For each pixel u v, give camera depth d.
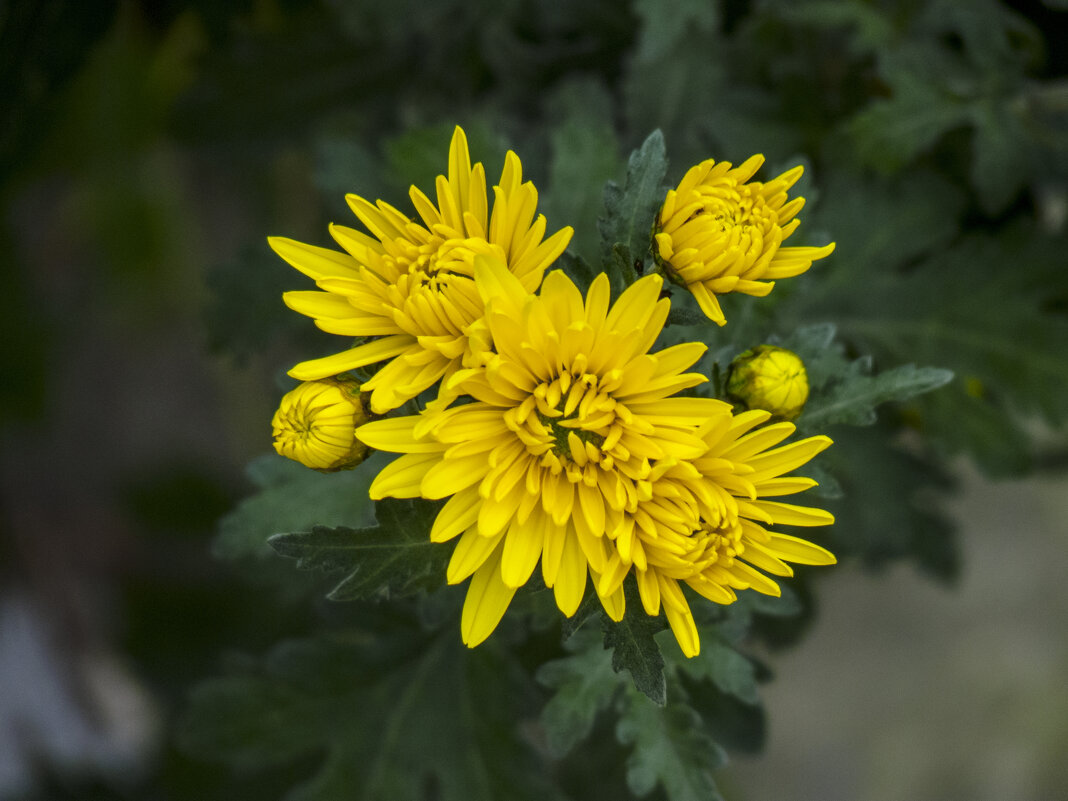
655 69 0.45
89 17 0.51
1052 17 0.45
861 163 0.42
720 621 0.34
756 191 0.30
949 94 0.42
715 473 0.30
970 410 0.43
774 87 0.45
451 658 0.40
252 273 0.44
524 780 0.40
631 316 0.30
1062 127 0.45
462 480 0.30
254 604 0.72
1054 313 0.44
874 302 0.44
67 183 0.71
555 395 0.30
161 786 0.71
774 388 0.32
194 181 0.72
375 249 0.31
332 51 0.56
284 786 0.58
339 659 0.40
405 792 0.40
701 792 0.34
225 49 0.56
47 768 0.71
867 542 0.44
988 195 0.42
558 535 0.30
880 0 0.44
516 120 0.50
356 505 0.37
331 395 0.31
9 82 0.51
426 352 0.30
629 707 0.35
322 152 0.43
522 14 0.49
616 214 0.31
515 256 0.30
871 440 0.44
